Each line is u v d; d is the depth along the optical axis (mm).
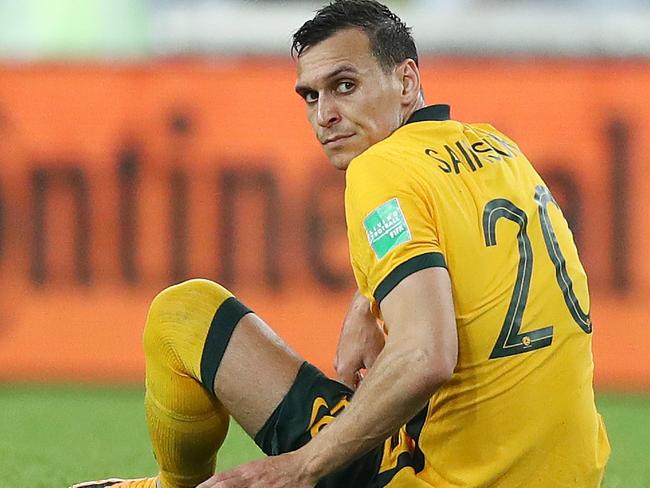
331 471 8328
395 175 8555
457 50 36656
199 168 25719
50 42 34844
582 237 25062
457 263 8492
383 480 8773
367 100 9188
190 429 9562
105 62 26219
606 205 25047
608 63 25172
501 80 25391
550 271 8883
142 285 25812
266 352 9234
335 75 9172
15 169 25844
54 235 25828
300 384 9125
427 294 8047
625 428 20375
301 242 25500
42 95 25828
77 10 35125
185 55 36125
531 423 8641
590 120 25141
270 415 9148
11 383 25938
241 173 25656
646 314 24953
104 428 19797
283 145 25609
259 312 25547
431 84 25500
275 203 25578
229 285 25625
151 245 25734
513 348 8625
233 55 36469
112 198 25812
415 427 8836
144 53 35719
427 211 8453
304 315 25469
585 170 25094
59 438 18594
